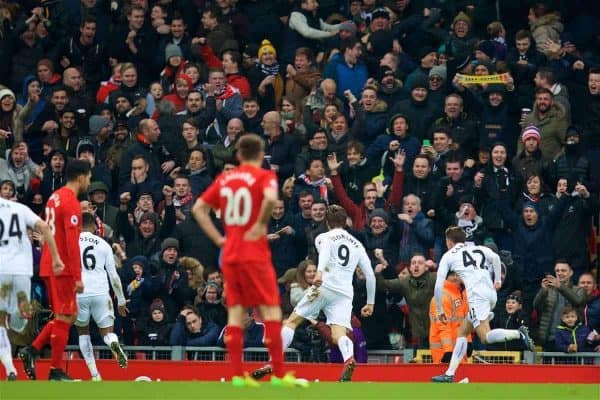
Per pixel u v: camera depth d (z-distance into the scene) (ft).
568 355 158.20
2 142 184.55
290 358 162.61
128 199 176.76
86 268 145.89
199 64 199.62
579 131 182.39
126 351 162.50
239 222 100.78
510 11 207.82
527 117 184.75
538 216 170.50
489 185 172.86
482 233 169.89
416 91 185.37
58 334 131.95
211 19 208.33
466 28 198.18
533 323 164.14
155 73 206.80
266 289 101.04
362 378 156.35
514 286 165.17
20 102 205.46
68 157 189.26
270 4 214.48
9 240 129.39
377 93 190.60
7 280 129.08
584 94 194.90
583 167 177.17
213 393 103.09
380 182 173.99
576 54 201.16
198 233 172.76
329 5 214.07
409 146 180.24
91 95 207.82
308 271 160.25
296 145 184.55
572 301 160.56
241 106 191.21
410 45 202.59
